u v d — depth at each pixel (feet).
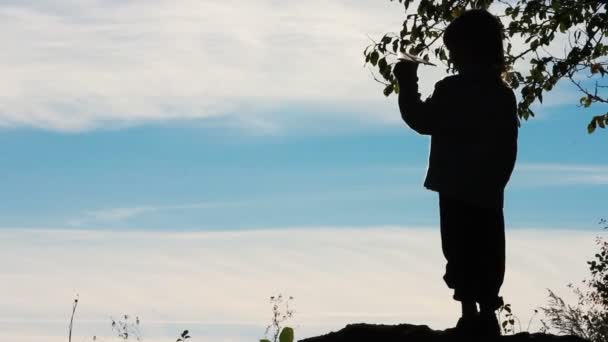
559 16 30.25
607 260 30.81
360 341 16.78
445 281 16.26
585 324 26.78
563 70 30.37
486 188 15.90
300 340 17.38
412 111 16.25
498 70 16.60
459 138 16.03
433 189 16.17
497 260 16.08
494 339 16.07
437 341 16.21
